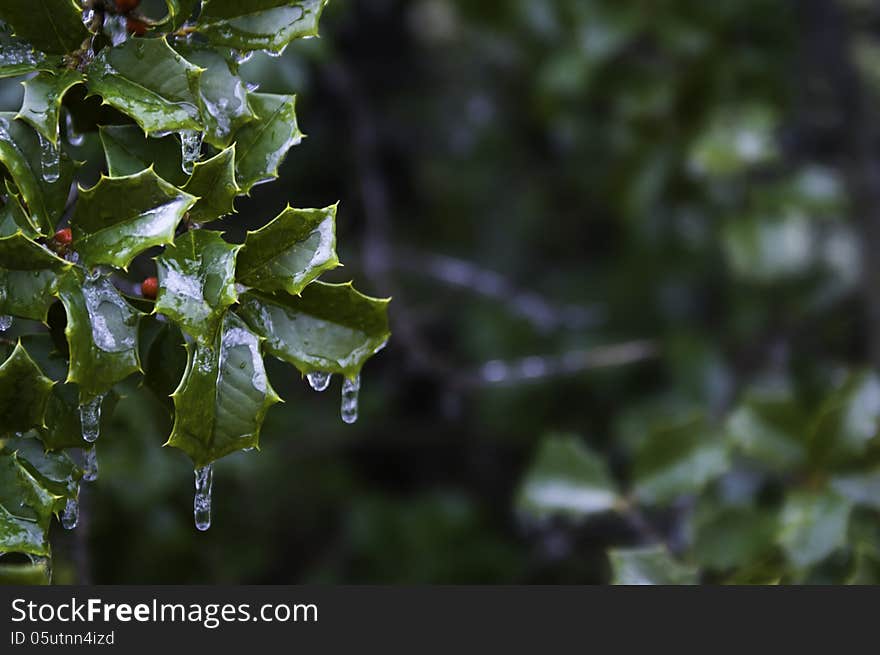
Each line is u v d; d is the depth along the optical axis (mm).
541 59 5582
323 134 5629
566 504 3107
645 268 6074
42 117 1640
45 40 1719
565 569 5863
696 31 4637
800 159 5379
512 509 6812
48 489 1789
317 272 1695
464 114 7125
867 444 2941
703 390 5238
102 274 1677
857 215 5316
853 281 5430
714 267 5895
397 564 6266
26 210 1707
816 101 5367
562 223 7086
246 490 5199
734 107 4648
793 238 4691
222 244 1667
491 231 7113
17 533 1707
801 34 5305
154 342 1802
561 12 4973
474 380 5141
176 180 1798
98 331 1644
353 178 5656
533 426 6375
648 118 4781
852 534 2900
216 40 1795
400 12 6961
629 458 5414
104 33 1760
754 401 3027
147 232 1630
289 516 6426
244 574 5332
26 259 1616
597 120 5516
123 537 4066
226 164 1700
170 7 1760
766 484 3559
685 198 5000
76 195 1986
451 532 6355
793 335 5594
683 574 2725
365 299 1781
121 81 1715
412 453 7699
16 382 1673
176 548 4145
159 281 1627
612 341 6148
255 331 1765
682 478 3070
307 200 5656
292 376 6309
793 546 2762
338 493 6543
